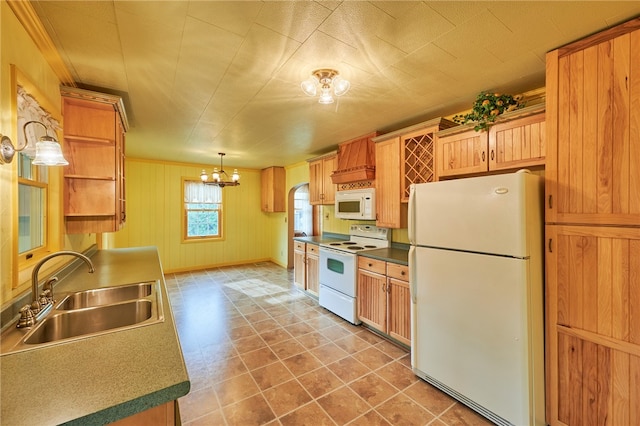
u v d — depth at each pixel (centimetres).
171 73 191
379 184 335
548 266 167
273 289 470
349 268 333
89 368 87
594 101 149
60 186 191
